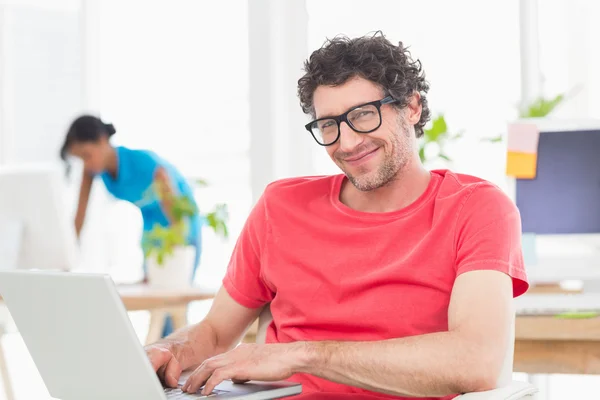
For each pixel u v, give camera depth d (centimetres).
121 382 106
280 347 121
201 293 226
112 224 435
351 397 129
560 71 329
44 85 445
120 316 98
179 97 414
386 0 331
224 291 158
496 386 114
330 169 332
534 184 225
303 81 142
